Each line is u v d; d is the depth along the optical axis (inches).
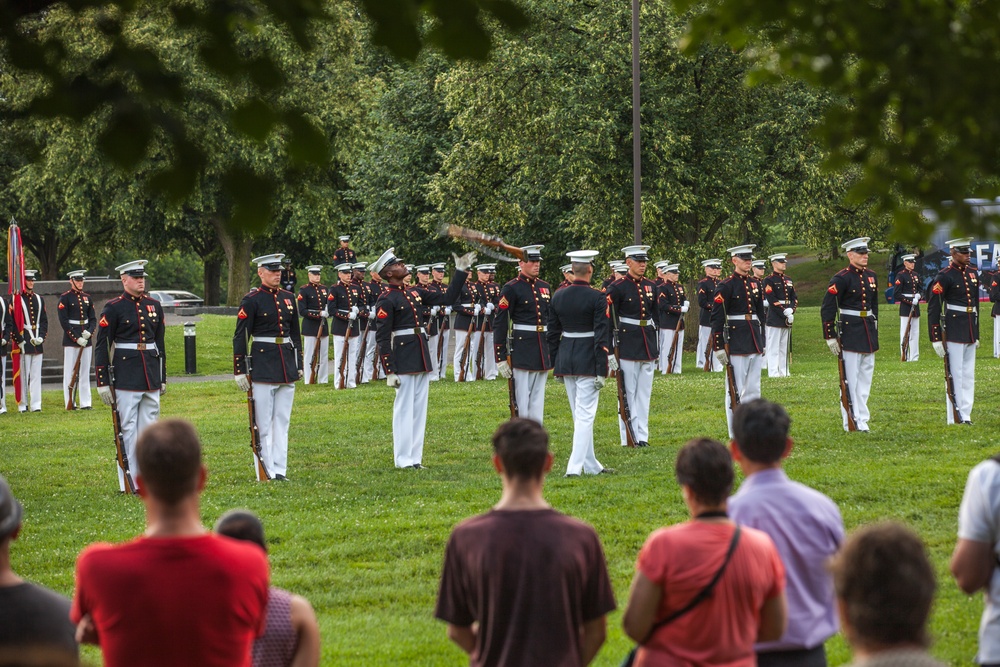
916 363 1485.0
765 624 269.6
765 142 1806.1
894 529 187.9
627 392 901.8
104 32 184.7
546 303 845.8
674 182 1732.3
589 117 1726.1
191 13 181.8
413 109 2212.1
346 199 2529.5
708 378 1348.4
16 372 1310.3
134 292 807.1
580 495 696.4
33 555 594.9
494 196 1972.2
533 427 284.0
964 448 817.5
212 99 182.2
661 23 1700.3
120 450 784.3
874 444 847.1
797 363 1636.3
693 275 1772.9
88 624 241.6
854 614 181.9
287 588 522.9
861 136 260.4
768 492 291.1
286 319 810.2
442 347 1483.8
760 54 274.8
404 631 461.4
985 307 2348.7
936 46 239.5
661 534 264.8
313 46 187.9
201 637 230.2
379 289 1475.1
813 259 3885.3
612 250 1801.2
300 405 1213.7
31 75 180.4
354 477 794.2
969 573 281.6
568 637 270.8
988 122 245.8
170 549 234.1
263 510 687.7
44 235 3024.1
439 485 756.0
